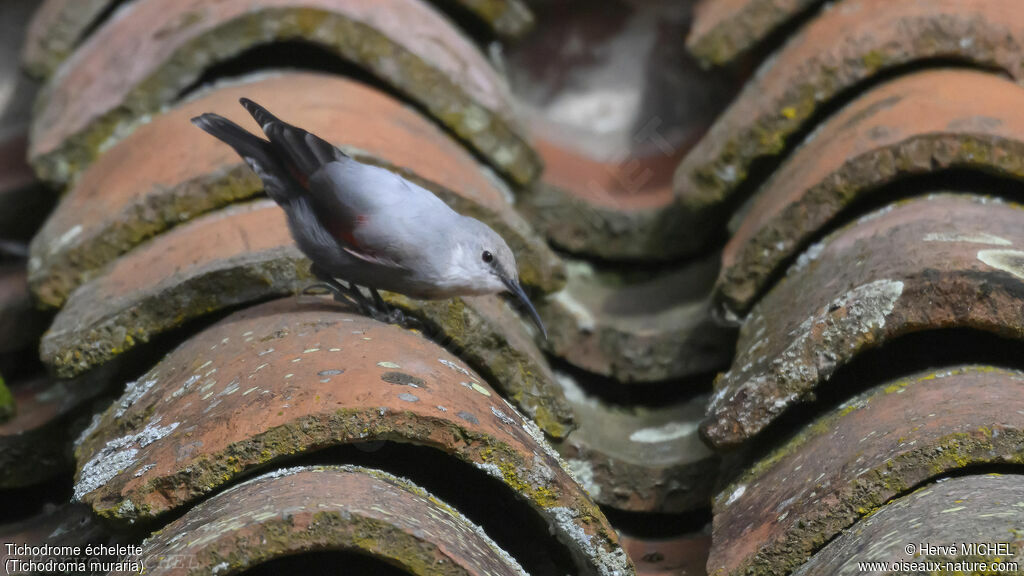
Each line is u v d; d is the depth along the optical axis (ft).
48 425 25.11
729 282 25.07
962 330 21.07
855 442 19.35
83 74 30.60
